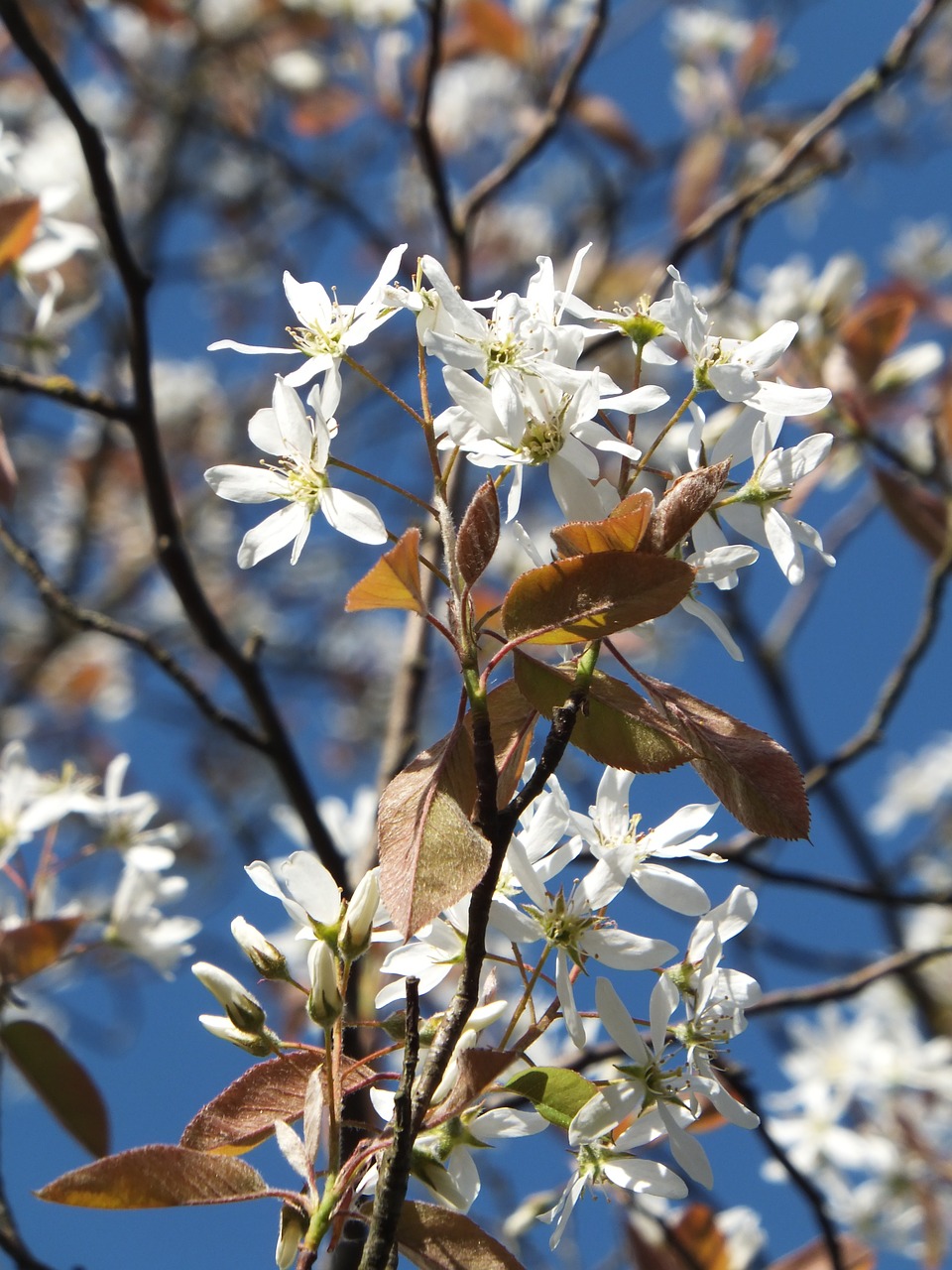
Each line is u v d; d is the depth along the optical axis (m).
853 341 0.67
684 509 0.32
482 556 0.32
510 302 0.34
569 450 0.33
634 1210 0.52
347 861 0.60
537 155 0.71
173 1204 0.32
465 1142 0.33
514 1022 0.33
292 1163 0.32
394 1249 0.30
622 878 0.34
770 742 0.33
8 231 0.56
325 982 0.32
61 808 0.52
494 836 0.31
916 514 0.63
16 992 0.50
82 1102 0.46
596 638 0.32
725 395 0.34
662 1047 0.33
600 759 0.33
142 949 0.52
